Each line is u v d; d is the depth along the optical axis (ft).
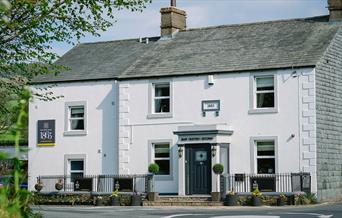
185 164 95.14
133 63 107.34
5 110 54.80
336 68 96.94
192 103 98.32
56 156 108.88
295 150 90.38
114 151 104.01
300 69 90.94
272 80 93.35
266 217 60.44
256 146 93.45
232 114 95.25
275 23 107.04
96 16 54.75
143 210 77.41
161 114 100.32
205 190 93.09
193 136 94.32
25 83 59.16
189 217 62.49
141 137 101.60
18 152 16.56
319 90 91.20
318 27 101.30
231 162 94.38
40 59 55.21
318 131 90.27
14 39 53.52
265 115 92.89
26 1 49.65
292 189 87.66
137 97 102.63
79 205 96.94
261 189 88.69
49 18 52.90
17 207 17.06
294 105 90.99
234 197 86.63
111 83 105.70
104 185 100.48
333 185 93.61
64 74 110.93
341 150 96.63
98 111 106.32
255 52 98.84
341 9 101.04
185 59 103.19
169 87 100.63
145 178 95.96
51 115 110.11
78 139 107.34
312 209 73.15
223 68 96.89
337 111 96.12
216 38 107.76
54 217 63.10
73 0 52.90
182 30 114.52
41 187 102.17
